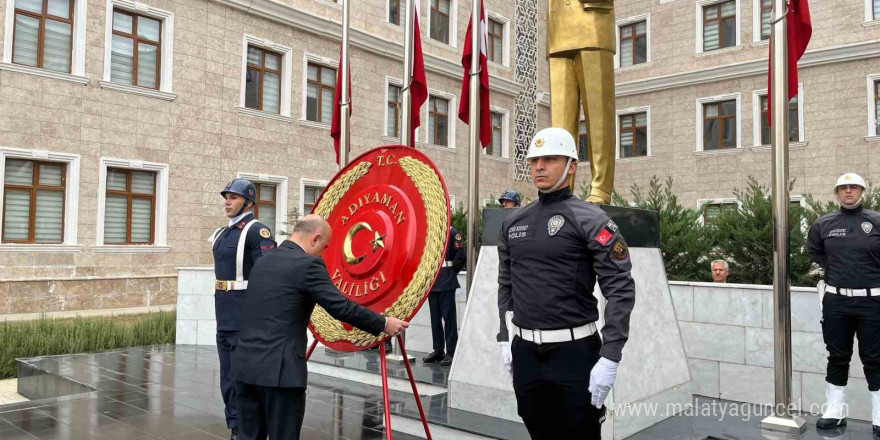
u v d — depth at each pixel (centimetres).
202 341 984
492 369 533
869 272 480
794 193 2017
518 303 320
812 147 1992
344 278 431
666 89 2302
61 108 1413
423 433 516
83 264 1439
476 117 721
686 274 889
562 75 574
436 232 386
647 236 540
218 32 1689
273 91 1847
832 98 1962
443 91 2309
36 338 905
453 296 758
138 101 1536
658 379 510
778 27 499
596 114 564
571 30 564
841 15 1952
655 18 2341
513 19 2572
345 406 591
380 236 416
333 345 419
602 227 299
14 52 1373
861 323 482
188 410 579
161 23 1603
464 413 537
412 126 865
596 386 288
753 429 486
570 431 313
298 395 338
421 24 2238
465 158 2389
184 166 1616
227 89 1705
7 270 1331
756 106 2111
